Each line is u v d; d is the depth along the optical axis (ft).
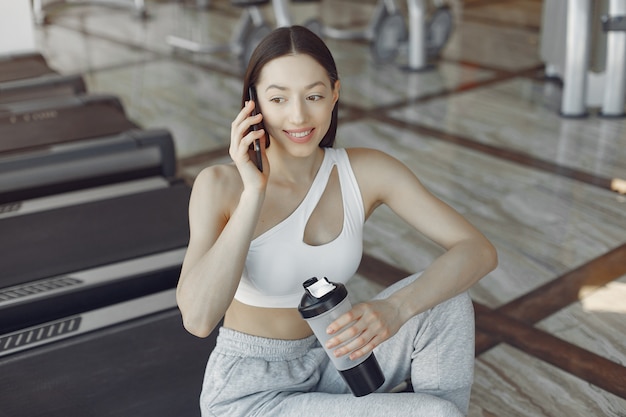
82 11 23.08
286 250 4.68
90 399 5.58
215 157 12.44
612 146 12.19
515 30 19.33
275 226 4.68
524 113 13.78
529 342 7.45
